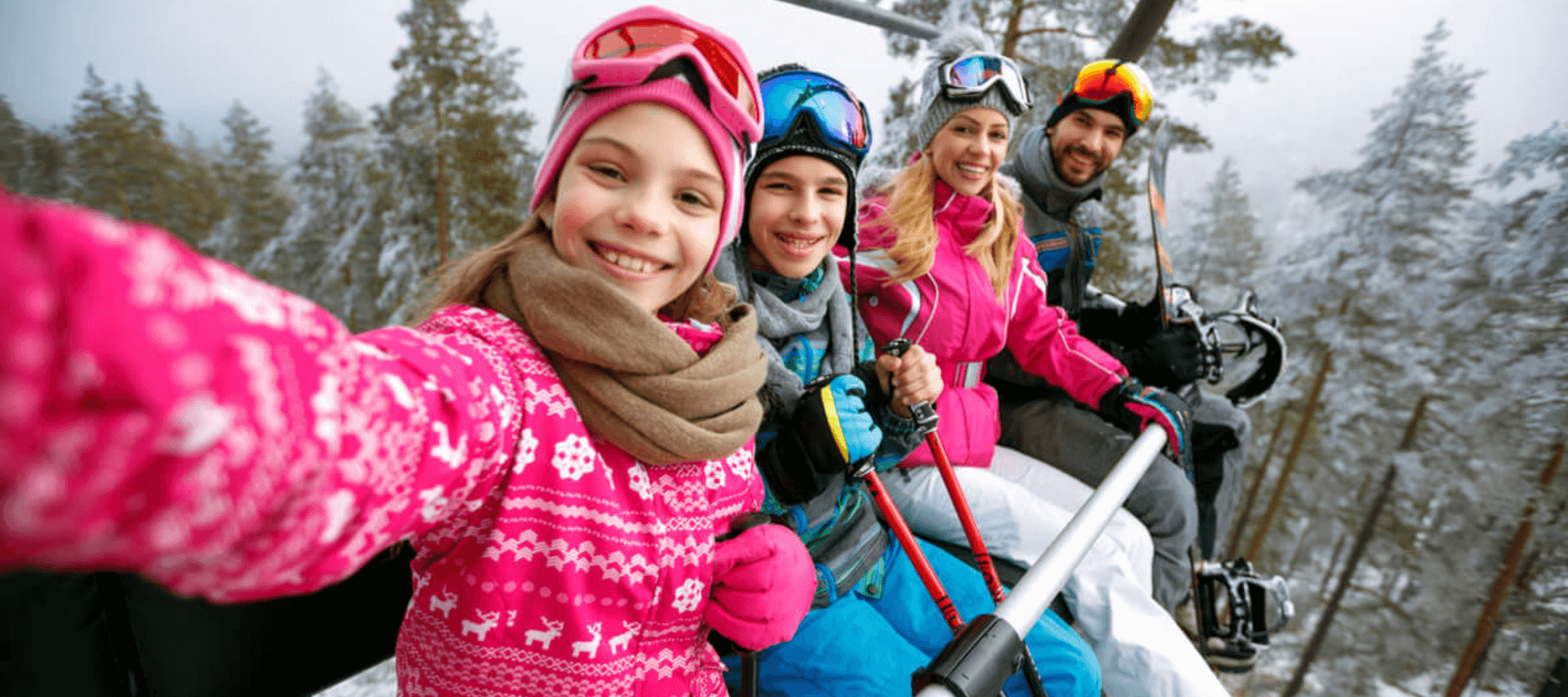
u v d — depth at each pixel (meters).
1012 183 2.31
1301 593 18.91
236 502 0.29
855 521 1.30
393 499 0.42
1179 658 1.42
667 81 0.66
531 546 0.63
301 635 1.03
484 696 0.66
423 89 17.98
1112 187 12.42
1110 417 1.93
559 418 0.63
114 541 0.26
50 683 0.84
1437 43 18.06
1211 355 2.19
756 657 0.92
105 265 0.24
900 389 1.31
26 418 0.21
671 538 0.71
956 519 1.69
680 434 0.65
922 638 1.32
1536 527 15.35
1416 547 17.05
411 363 0.47
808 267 1.28
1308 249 19.50
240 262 19.62
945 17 9.77
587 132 0.69
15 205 0.23
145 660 0.90
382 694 5.56
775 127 1.19
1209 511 2.53
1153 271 14.45
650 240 0.69
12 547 0.24
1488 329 16.56
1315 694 18.20
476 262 0.72
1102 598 1.52
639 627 0.70
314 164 19.55
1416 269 17.56
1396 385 17.22
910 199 1.73
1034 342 2.01
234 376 0.28
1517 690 15.42
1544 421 15.50
